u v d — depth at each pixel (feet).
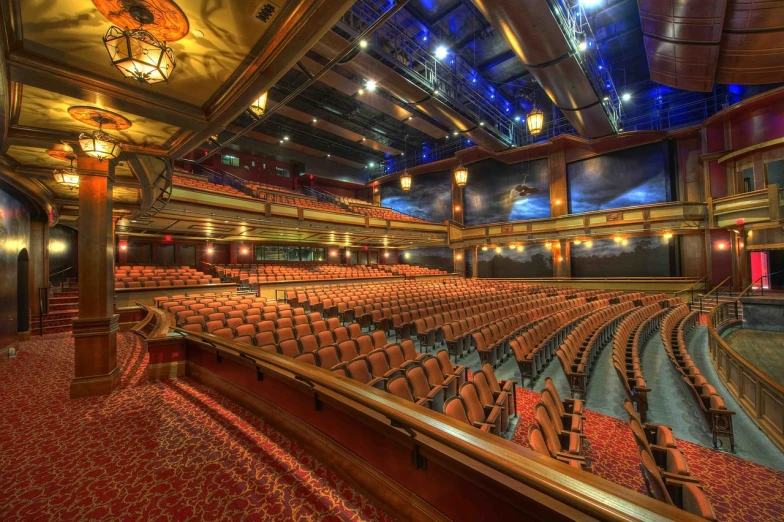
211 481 7.97
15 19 7.43
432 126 60.95
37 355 20.84
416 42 41.45
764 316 31.37
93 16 7.59
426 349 22.45
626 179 53.31
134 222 37.27
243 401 12.03
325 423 8.72
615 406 14.75
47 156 15.42
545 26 28.12
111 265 14.87
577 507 3.80
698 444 11.67
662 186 50.16
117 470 8.44
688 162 48.78
